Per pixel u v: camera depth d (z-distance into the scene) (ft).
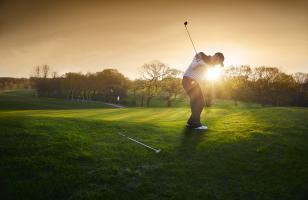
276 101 323.57
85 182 21.09
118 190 20.29
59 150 26.22
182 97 375.66
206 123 41.68
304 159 25.66
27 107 269.85
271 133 33.37
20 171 22.17
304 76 325.01
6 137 28.76
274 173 23.12
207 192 20.26
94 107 309.63
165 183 21.31
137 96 427.74
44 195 19.58
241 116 49.85
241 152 27.09
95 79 450.71
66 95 459.32
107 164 24.08
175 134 33.47
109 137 31.48
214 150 27.61
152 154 26.66
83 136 30.96
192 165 24.30
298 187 21.16
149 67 358.84
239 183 21.62
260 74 337.52
